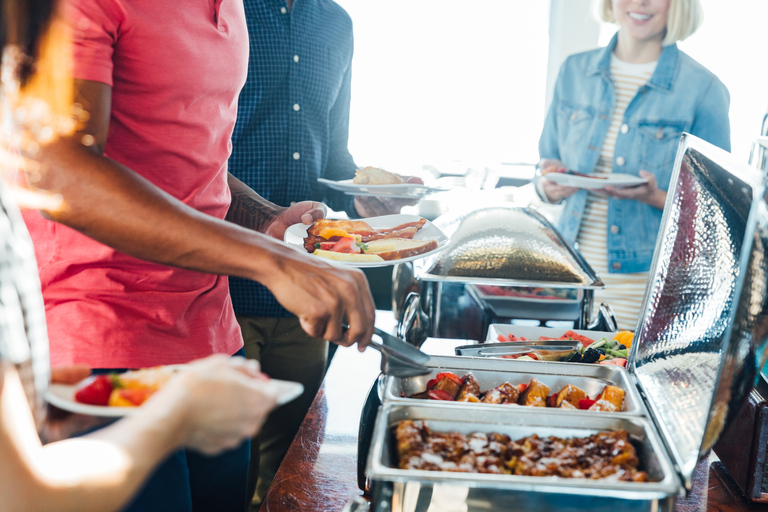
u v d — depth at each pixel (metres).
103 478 0.47
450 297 1.70
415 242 1.36
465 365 1.04
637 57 2.47
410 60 3.53
